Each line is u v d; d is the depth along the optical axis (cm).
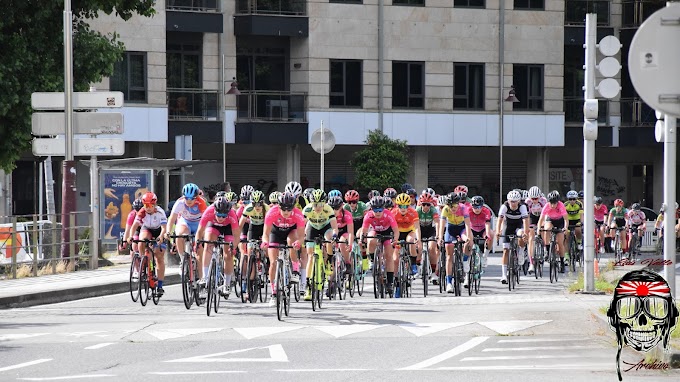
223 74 9800
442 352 2914
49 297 4775
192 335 3294
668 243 3481
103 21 9212
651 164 11625
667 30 1903
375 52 10250
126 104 9306
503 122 10619
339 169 10594
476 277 5097
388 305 4234
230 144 10194
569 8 10962
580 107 11119
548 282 5788
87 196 9344
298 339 3194
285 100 10069
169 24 9456
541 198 6331
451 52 10469
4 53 6150
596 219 7694
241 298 4472
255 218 4469
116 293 5256
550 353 2886
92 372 2594
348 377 2502
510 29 10644
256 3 9894
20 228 5919
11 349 3012
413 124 10369
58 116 5925
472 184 10956
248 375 2538
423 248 5119
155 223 4509
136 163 6881
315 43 10056
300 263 4019
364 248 5109
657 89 1903
